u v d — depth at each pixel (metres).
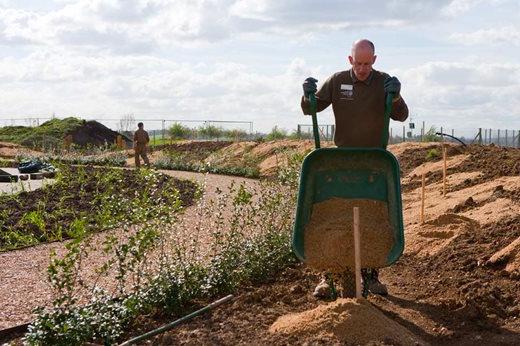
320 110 6.64
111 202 7.82
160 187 18.16
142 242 6.50
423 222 9.32
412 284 7.18
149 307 6.40
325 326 5.23
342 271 5.94
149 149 35.44
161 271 6.80
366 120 6.35
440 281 7.10
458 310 6.13
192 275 6.87
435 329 5.79
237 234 7.93
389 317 6.06
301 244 6.04
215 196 15.52
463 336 5.63
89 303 6.02
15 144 40.34
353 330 5.14
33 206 14.38
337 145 6.52
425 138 29.77
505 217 8.66
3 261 9.32
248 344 5.30
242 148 31.05
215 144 35.09
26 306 7.01
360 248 5.85
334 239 5.88
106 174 19.53
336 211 6.14
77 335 5.50
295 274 7.66
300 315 5.59
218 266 7.11
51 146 38.12
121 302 6.30
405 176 17.33
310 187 6.21
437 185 13.91
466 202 10.30
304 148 26.70
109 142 46.91
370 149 6.08
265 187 10.83
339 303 5.40
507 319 5.96
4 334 6.06
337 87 6.39
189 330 5.86
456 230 8.66
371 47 6.13
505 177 12.51
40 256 9.64
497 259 7.23
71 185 17.88
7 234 11.38
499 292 6.47
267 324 5.82
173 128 51.03
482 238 8.17
